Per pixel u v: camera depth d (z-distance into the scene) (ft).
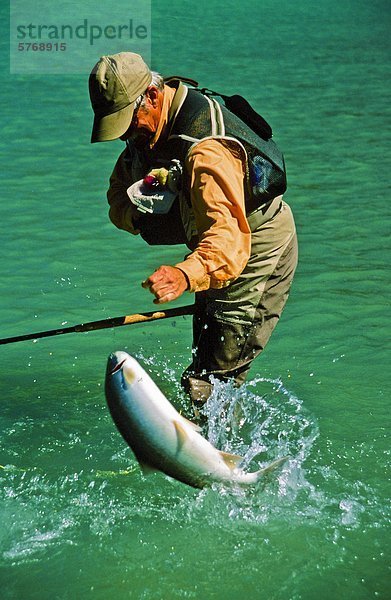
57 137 38.06
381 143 36.32
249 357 13.93
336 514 12.61
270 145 12.85
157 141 12.59
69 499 13.16
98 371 17.47
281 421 15.16
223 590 11.20
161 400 11.41
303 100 45.14
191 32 69.56
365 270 22.47
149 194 12.62
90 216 27.40
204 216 11.76
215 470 11.87
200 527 12.42
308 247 24.30
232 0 87.61
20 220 26.99
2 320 19.83
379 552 11.82
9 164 33.63
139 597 11.12
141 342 18.70
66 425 15.37
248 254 11.87
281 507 12.72
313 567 11.56
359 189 29.81
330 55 58.90
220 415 14.02
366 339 18.48
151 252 24.27
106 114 12.28
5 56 59.77
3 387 16.81
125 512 12.82
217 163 11.84
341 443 14.46
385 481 13.42
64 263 23.32
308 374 17.03
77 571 11.61
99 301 20.84
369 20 74.95
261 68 54.24
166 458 11.57
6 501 13.12
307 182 30.73
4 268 23.03
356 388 16.39
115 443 14.74
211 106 12.39
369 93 46.83
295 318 19.65
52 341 18.79
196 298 13.73
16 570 11.64
